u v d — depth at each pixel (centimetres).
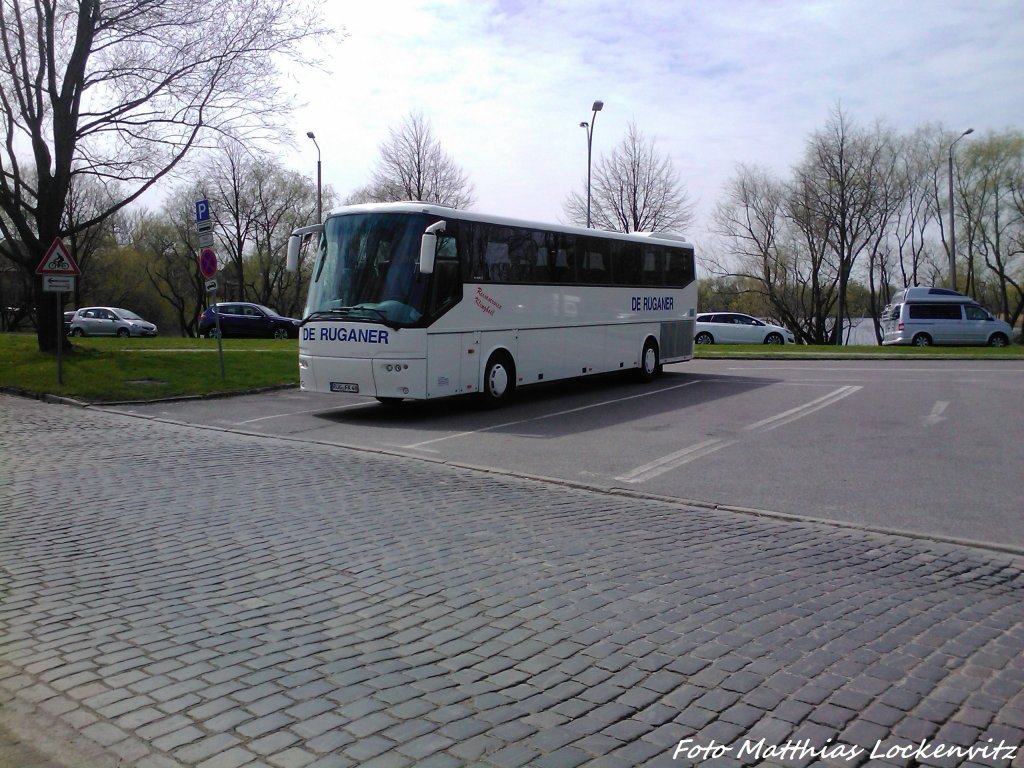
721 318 4091
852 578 617
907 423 1409
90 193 5475
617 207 4725
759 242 5794
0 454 1091
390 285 1450
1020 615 538
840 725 388
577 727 385
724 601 559
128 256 6425
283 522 763
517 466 1082
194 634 500
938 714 400
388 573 616
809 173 5275
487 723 389
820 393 1834
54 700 416
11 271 5747
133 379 1866
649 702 411
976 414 1502
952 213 4222
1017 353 3175
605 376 2250
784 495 920
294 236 1550
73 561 646
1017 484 962
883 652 473
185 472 993
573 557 661
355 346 1449
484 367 1577
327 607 545
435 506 838
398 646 481
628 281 2017
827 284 5841
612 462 1109
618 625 512
